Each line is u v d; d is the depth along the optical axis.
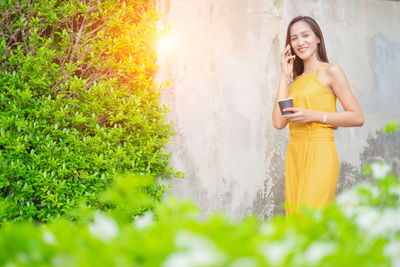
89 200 2.75
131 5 3.19
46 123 2.87
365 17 3.99
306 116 2.17
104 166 2.88
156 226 0.65
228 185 3.50
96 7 3.08
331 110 2.30
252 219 0.68
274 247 0.56
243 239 0.60
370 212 0.72
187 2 3.56
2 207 1.13
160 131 3.22
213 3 3.62
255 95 3.64
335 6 3.91
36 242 0.60
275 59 3.72
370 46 3.97
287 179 2.34
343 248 0.61
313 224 0.73
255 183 3.56
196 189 3.42
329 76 2.30
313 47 2.41
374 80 3.95
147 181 0.79
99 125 3.12
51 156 2.75
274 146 3.64
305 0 3.84
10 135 2.71
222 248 0.53
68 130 2.84
